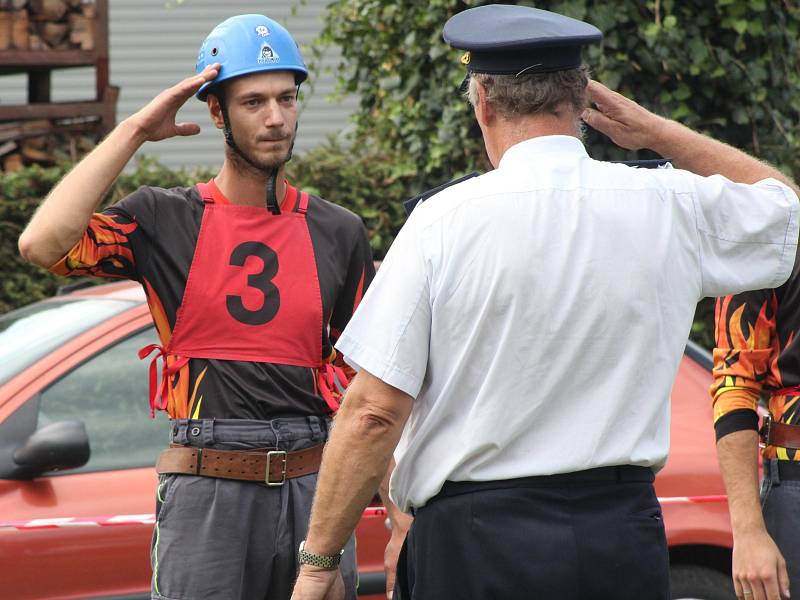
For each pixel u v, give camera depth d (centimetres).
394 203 2497
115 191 2545
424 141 2378
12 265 2477
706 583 1562
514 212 855
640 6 2133
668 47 2119
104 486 1392
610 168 888
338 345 873
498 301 845
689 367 1667
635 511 867
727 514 1555
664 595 883
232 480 1098
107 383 1455
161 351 1130
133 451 1432
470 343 852
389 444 864
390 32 2380
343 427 870
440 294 853
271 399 1112
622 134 991
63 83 4216
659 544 880
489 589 855
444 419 876
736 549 1104
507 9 938
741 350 1131
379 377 855
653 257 864
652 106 2173
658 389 873
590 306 848
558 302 847
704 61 2156
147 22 4312
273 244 1138
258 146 1110
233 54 1099
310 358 1137
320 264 1153
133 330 1491
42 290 2488
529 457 856
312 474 1137
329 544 888
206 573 1082
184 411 1112
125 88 4306
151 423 1455
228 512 1091
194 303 1108
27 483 1365
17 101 4159
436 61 2319
